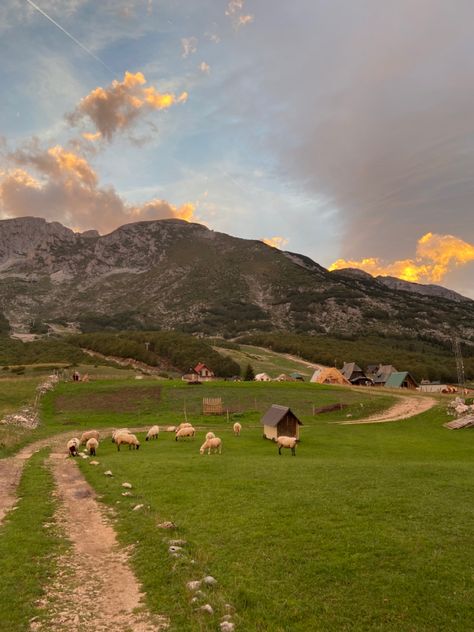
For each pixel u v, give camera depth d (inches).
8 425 2320.4
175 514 880.3
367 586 565.6
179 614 502.0
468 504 893.2
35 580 590.9
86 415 3105.3
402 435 2337.6
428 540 698.2
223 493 1014.4
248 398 3671.3
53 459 1595.7
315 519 808.9
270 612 508.7
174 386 3959.2
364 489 1019.9
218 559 653.9
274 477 1162.6
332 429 2568.9
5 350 6983.3
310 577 591.2
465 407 2837.1
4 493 1089.4
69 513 919.0
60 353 7027.6
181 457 1574.8
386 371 6407.5
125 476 1256.8
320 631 472.7
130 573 625.6
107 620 495.2
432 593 544.1
